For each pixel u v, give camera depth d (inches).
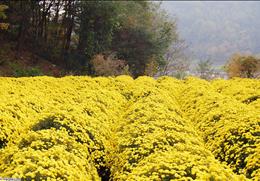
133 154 378.0
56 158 328.8
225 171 303.0
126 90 766.5
